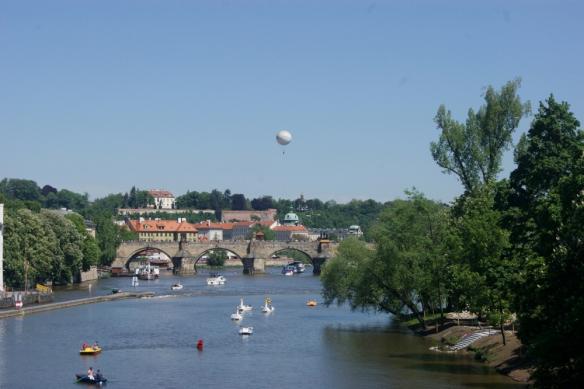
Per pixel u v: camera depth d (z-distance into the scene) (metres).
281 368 143.75
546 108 163.00
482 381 126.94
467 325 177.12
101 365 147.75
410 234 182.00
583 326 88.44
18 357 154.88
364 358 152.25
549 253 103.94
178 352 163.25
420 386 125.00
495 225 145.38
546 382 95.94
